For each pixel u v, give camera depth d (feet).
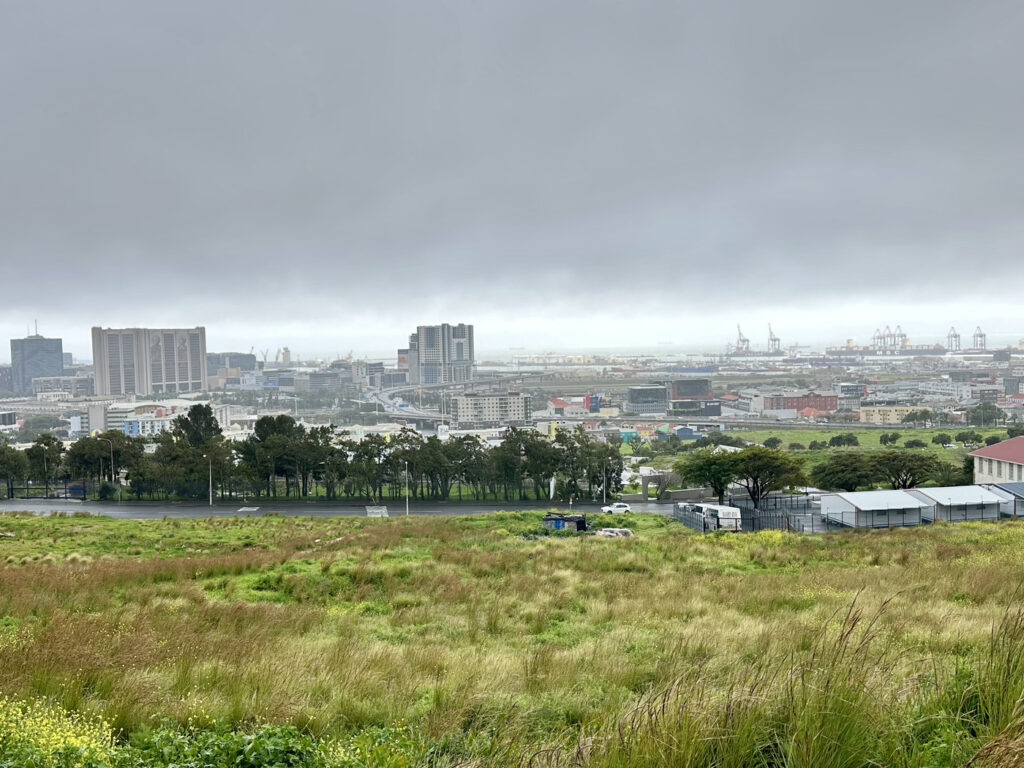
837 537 138.31
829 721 23.27
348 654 46.01
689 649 45.85
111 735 30.07
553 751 24.98
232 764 27.40
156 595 79.05
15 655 39.70
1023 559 100.01
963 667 29.89
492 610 67.62
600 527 186.50
